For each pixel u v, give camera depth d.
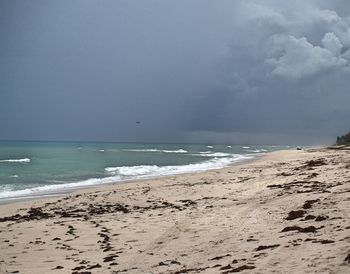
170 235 10.80
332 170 23.64
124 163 49.56
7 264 8.91
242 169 32.78
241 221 11.40
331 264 5.98
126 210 15.69
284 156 57.50
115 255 9.21
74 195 20.69
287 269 6.15
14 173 35.38
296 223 9.91
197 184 23.17
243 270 6.48
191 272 7.02
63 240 11.12
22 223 13.58
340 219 9.48
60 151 95.06
